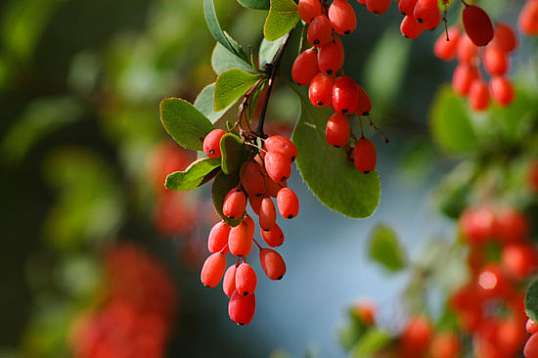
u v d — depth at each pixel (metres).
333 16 0.79
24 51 1.56
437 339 1.03
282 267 0.79
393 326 1.05
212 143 0.79
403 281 1.13
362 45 1.57
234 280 0.79
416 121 1.31
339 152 0.82
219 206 0.79
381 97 1.27
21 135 1.71
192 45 1.49
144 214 1.90
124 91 1.55
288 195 0.78
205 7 0.80
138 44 1.60
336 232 1.78
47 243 2.20
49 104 1.62
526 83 1.07
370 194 0.82
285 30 0.80
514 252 1.02
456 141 1.09
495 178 1.07
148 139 1.60
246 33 1.35
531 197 1.06
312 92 0.80
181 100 0.79
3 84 1.56
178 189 0.79
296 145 0.82
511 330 0.99
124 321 1.77
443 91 1.08
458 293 1.01
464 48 0.91
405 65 1.31
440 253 1.07
